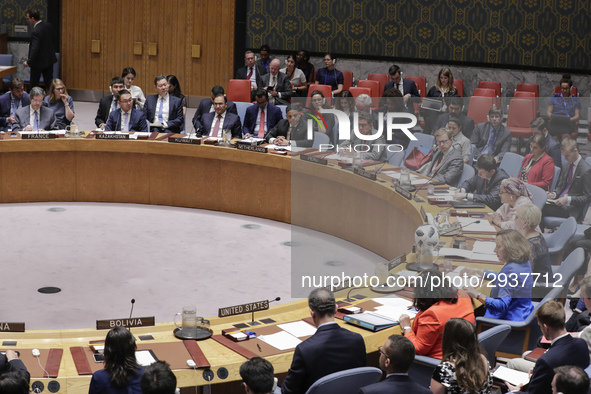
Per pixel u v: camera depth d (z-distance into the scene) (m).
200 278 6.82
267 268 7.17
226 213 9.02
